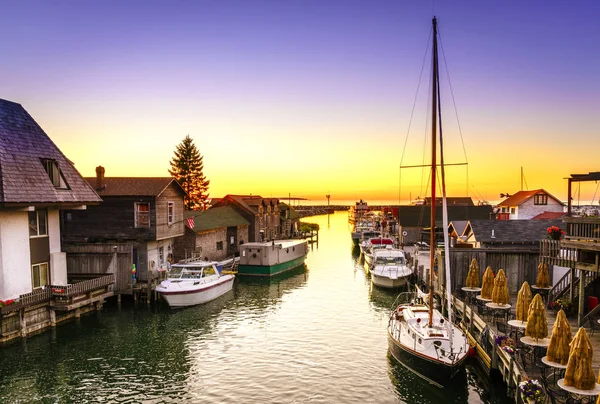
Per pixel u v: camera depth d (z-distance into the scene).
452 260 30.16
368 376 19.94
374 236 69.06
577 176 23.56
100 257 31.83
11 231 24.41
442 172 20.17
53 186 27.16
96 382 19.28
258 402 17.56
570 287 23.45
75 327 26.92
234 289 38.47
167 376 19.91
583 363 13.22
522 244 33.84
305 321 28.27
